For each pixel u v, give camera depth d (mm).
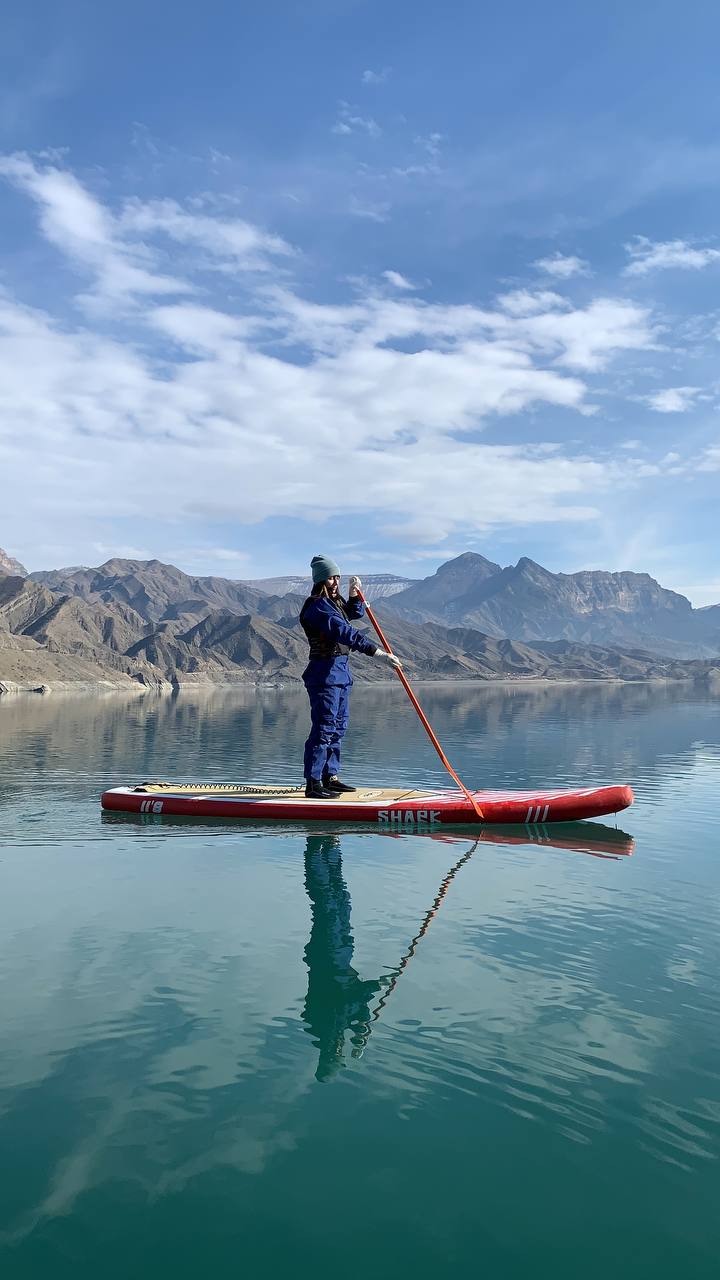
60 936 5945
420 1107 3510
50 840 9844
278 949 5664
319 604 11492
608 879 7883
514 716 46000
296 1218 2764
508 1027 4324
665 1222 2770
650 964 5352
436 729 33594
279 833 10391
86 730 31984
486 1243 2656
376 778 16406
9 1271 2486
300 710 57969
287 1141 3230
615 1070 3844
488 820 11102
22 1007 4582
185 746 24000
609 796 10781
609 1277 2506
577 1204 2859
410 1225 2746
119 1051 4020
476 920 6430
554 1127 3350
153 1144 3213
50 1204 2826
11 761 19172
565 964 5348
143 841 9805
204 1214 2791
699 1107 3521
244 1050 4043
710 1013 4531
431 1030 4289
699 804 12969
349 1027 4293
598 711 54094
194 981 5012
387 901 7016
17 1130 3295
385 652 11445
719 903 6984
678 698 90500
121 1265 2531
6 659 176375
